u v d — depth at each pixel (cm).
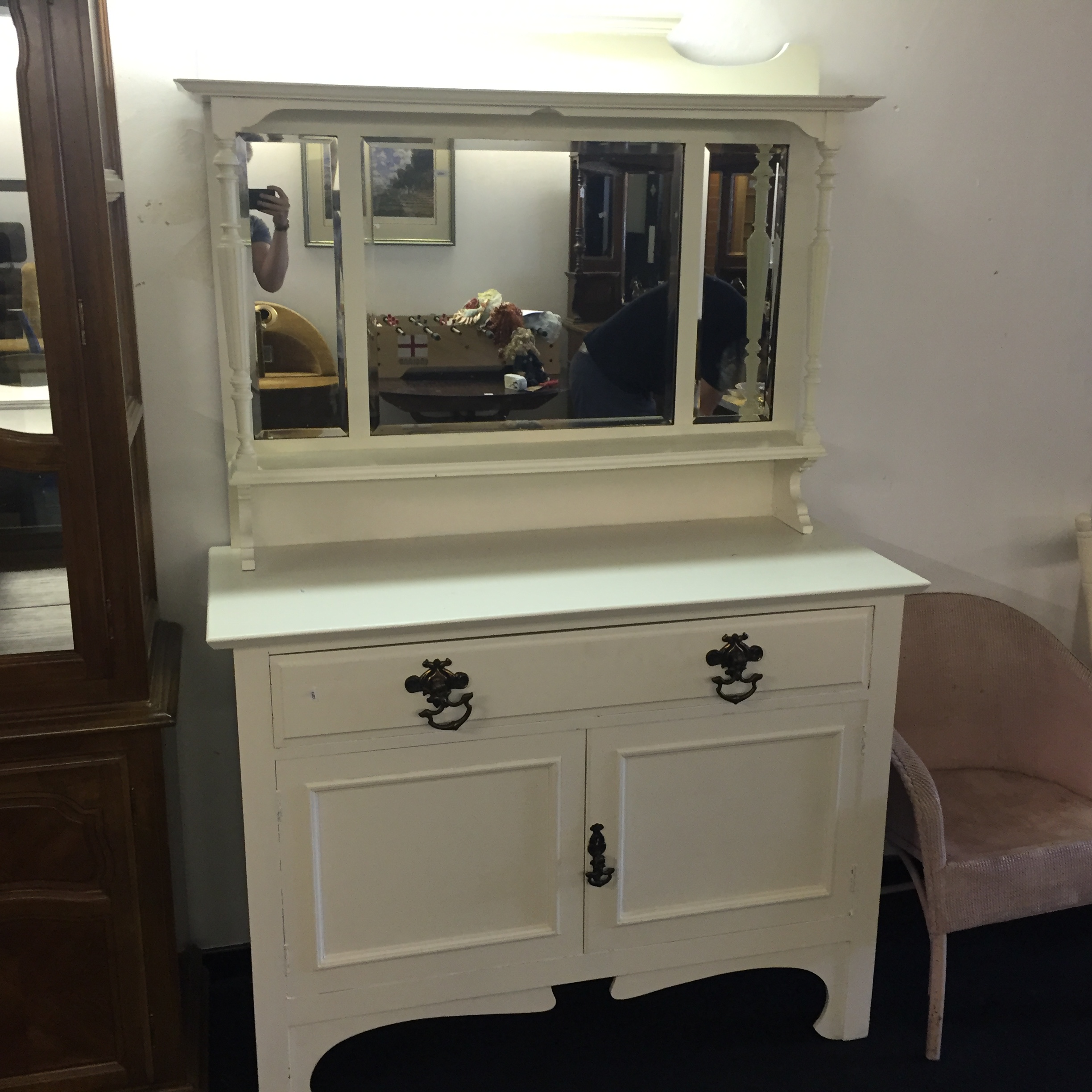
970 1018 197
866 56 189
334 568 173
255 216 164
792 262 186
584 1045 190
